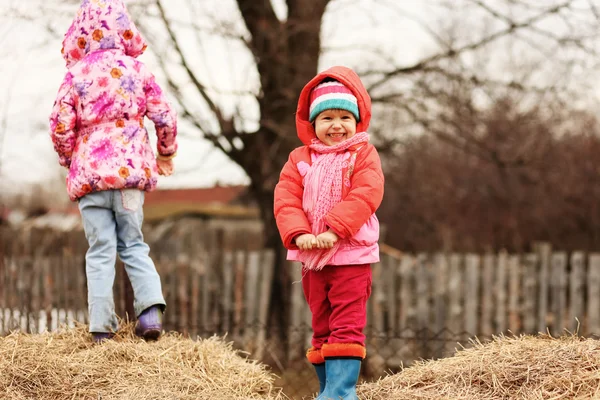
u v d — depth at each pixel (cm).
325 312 320
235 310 809
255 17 935
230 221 2214
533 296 770
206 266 813
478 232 1764
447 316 776
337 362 304
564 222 1722
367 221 315
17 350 346
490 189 1741
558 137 1645
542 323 765
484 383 314
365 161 316
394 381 334
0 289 771
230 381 349
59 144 396
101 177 391
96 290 387
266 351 780
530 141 1417
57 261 774
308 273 323
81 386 321
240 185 1008
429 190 1733
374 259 311
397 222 1798
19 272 772
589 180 1662
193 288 807
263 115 930
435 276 780
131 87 402
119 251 409
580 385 294
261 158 952
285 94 907
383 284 784
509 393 304
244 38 877
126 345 357
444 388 316
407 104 1003
